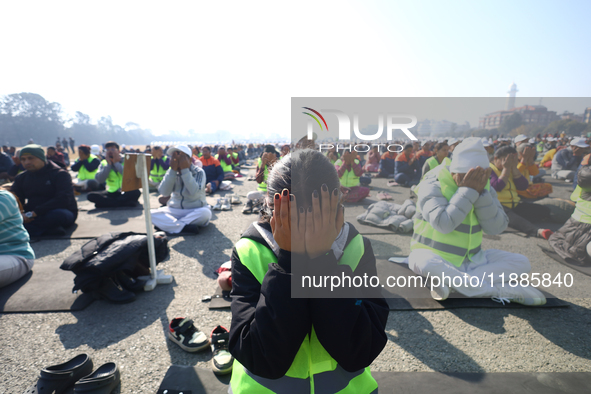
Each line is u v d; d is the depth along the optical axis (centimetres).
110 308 269
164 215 481
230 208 651
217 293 292
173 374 189
